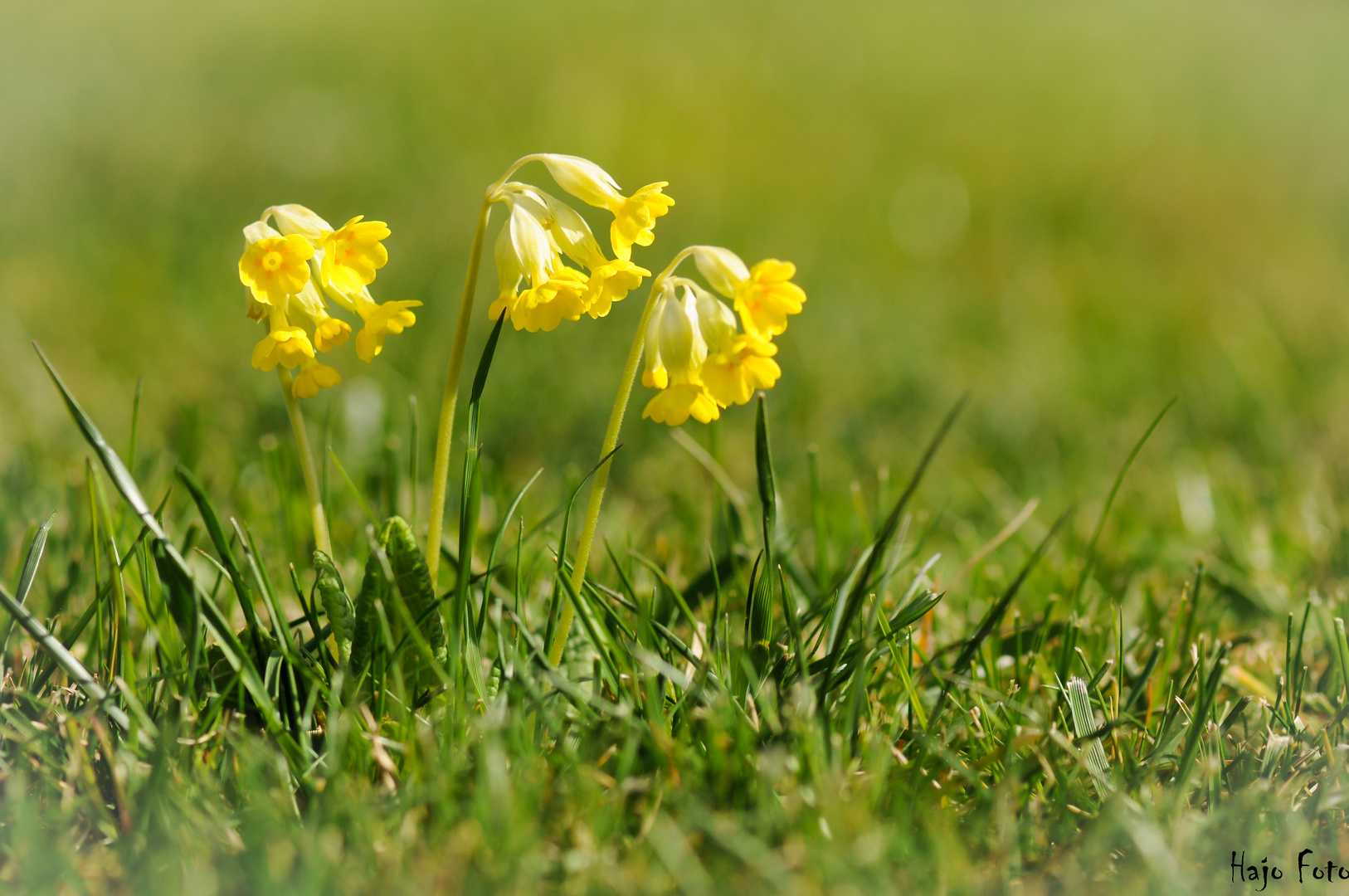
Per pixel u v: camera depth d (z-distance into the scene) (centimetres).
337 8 1625
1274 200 1167
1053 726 256
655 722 231
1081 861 213
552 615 261
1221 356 725
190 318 755
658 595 332
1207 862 212
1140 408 641
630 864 201
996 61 1622
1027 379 685
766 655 260
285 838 203
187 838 206
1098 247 1051
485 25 1577
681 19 1678
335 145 1199
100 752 233
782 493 488
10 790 210
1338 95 1488
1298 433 571
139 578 296
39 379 606
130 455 314
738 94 1416
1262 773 246
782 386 656
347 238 234
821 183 1191
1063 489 511
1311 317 855
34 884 195
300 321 238
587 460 523
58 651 224
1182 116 1424
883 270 970
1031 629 299
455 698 229
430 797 211
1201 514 455
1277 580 391
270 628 298
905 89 1489
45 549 346
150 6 1573
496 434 547
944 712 269
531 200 237
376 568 234
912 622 275
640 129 1291
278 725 227
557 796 219
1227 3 1930
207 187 1096
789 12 1733
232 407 568
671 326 228
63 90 1284
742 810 220
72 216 1010
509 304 233
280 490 353
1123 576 387
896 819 217
